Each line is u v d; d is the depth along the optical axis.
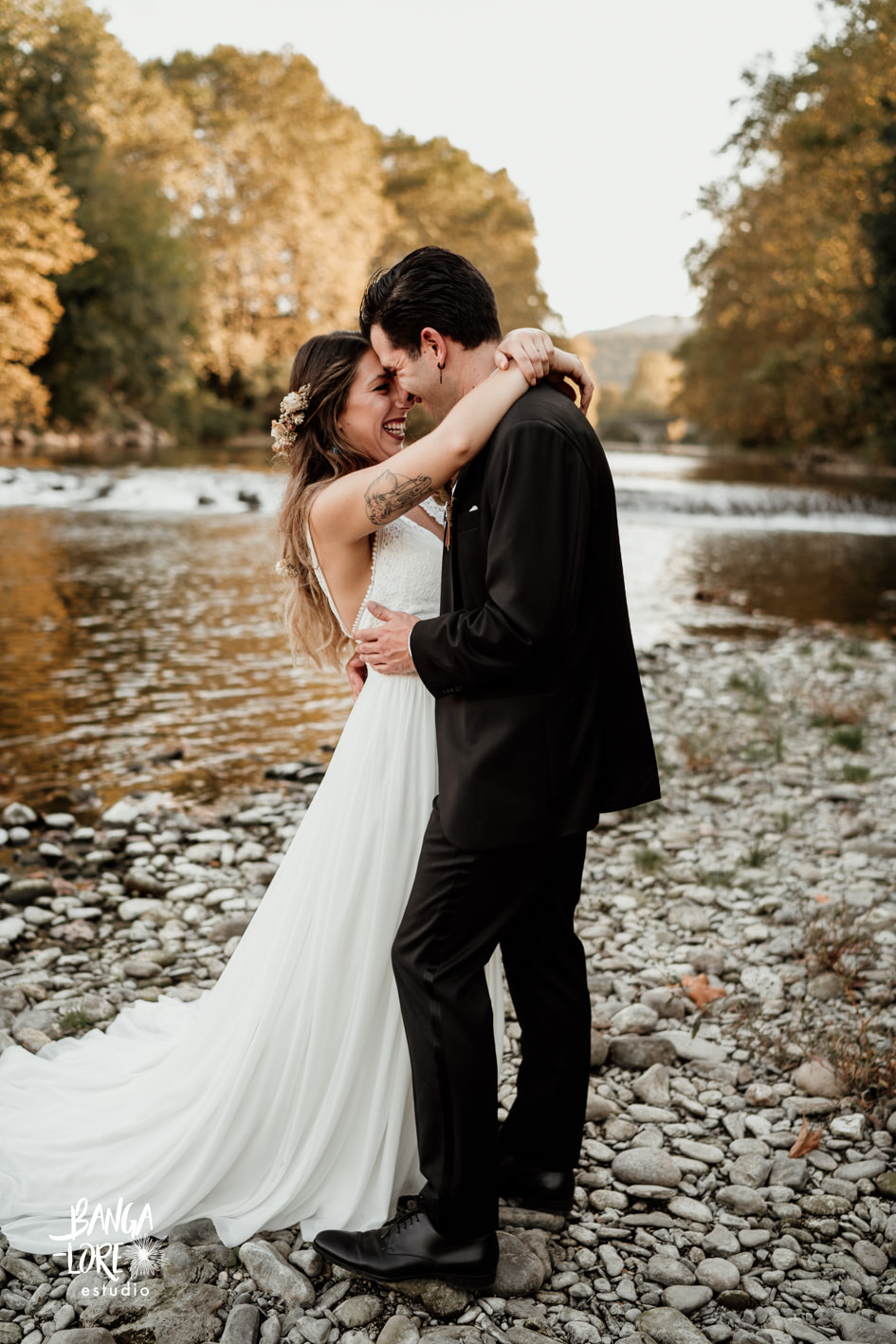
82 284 31.39
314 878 1.99
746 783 4.93
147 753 5.28
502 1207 2.09
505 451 1.65
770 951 3.24
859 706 6.43
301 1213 2.01
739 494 22.39
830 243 30.23
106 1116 2.20
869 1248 1.98
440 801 1.78
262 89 46.06
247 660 7.43
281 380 43.28
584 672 1.78
